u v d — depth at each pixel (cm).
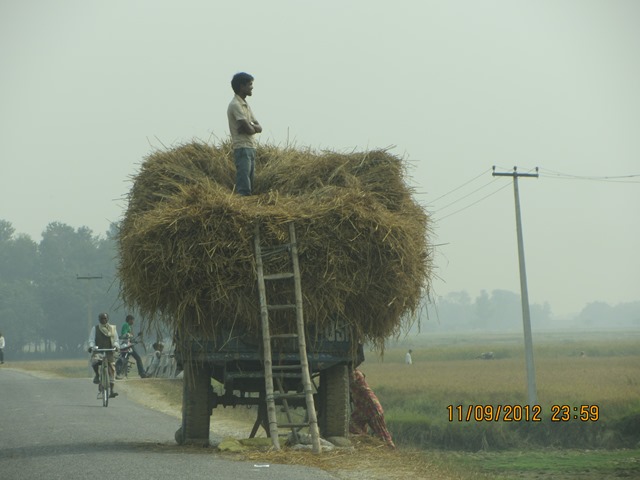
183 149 2075
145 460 1596
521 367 8544
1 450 1836
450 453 3694
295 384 1862
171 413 3077
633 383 6056
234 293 1723
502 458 3441
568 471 2873
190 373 1827
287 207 1789
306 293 1748
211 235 1708
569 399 4869
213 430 2481
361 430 2117
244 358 1780
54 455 1708
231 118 1997
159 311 1766
